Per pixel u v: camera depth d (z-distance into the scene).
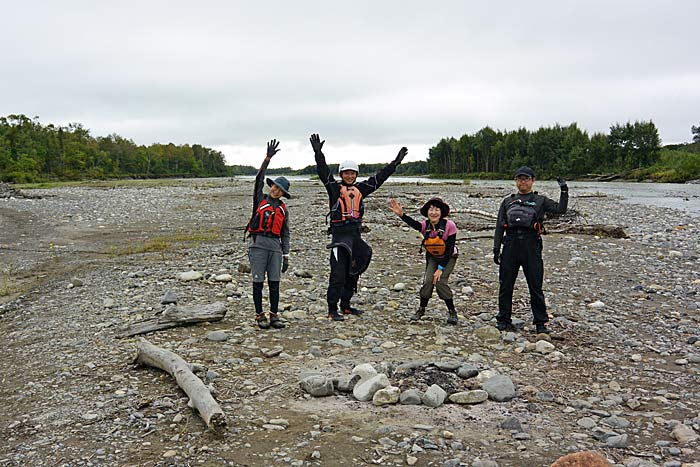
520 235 7.49
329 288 8.12
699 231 18.25
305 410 5.01
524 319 8.24
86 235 18.86
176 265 12.70
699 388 5.67
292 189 55.62
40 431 4.63
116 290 10.21
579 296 9.66
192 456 4.18
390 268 12.37
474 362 6.28
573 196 39.22
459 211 25.00
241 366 6.16
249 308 8.80
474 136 127.44
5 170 81.62
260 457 4.16
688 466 4.02
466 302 9.34
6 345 7.16
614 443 4.38
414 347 6.91
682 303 9.12
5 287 10.80
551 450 4.28
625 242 15.60
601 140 92.00
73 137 114.88
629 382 5.83
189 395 5.05
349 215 8.05
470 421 4.79
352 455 4.18
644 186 57.19
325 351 6.72
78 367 6.17
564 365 6.32
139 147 154.12
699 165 66.69
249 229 7.71
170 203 34.12
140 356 6.13
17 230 20.16
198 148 188.12
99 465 4.07
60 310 8.88
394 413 4.93
